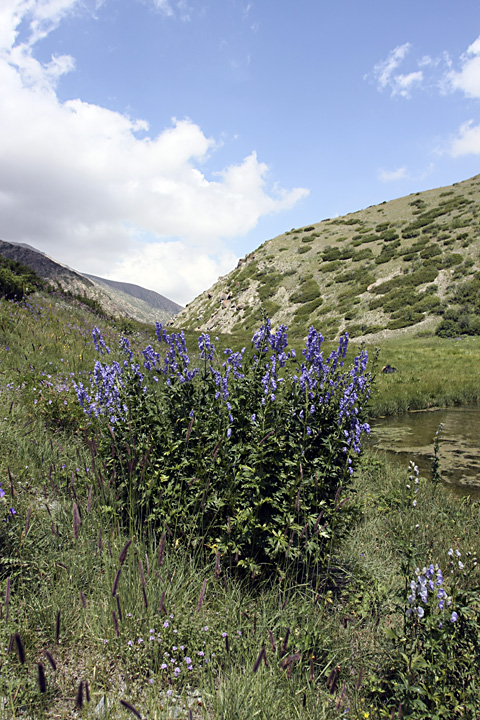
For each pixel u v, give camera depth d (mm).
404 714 2203
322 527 3279
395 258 55125
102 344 5043
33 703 1974
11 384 6367
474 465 7836
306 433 3490
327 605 3195
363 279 53094
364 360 4285
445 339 34625
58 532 3162
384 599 3199
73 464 4352
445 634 2334
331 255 65125
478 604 2547
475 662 2420
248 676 2303
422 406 14742
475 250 48469
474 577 3637
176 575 2965
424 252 52125
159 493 3385
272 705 2174
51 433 5297
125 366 4070
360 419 3992
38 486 3904
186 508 3273
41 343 9734
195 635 2547
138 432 3631
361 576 3438
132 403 3775
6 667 2094
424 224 62625
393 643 2633
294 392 3729
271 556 3115
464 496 6027
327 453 3656
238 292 68188
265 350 3941
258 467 3316
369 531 4562
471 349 29672
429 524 4793
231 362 3893
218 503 3203
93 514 3432
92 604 2662
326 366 4070
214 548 3150
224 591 2977
